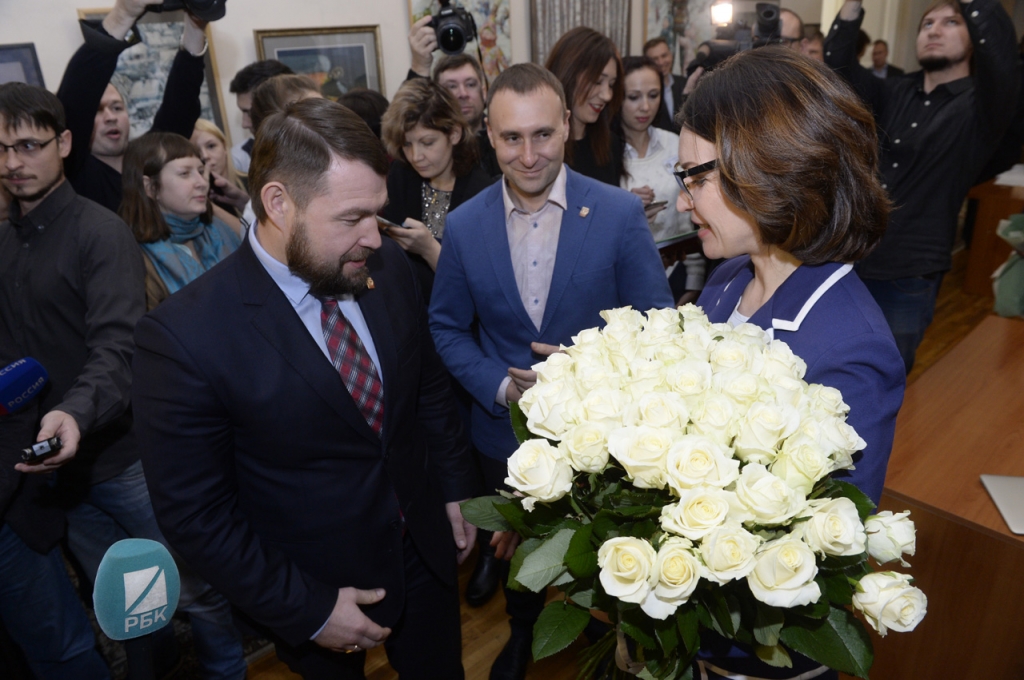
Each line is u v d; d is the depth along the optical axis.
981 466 1.56
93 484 1.71
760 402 0.73
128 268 1.68
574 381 0.83
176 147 1.88
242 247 1.17
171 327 1.08
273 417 1.13
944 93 2.54
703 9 5.34
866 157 0.88
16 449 1.63
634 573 0.66
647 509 0.72
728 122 0.88
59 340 1.72
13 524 1.64
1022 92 3.53
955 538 1.42
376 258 1.35
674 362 0.82
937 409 1.81
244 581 1.12
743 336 0.87
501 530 0.91
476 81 2.90
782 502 0.66
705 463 0.68
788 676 0.89
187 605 1.76
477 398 1.73
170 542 1.12
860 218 0.89
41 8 2.95
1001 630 1.40
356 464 1.22
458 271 1.75
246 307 1.11
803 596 0.64
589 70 2.31
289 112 1.04
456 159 2.24
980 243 4.91
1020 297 1.90
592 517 0.80
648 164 2.65
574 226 1.63
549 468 0.74
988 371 1.99
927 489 1.49
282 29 3.55
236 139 3.58
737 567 0.65
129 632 0.72
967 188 2.63
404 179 2.29
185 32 2.35
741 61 0.91
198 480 1.10
